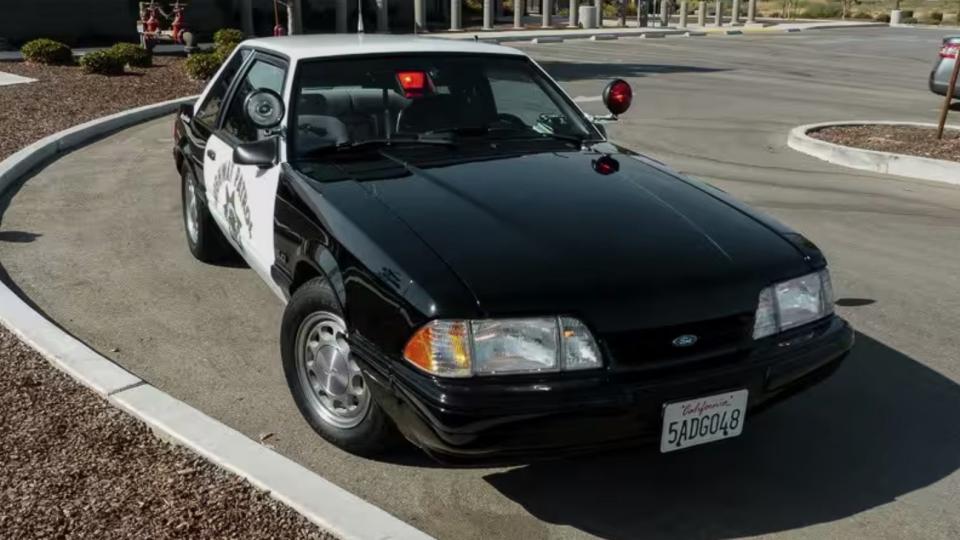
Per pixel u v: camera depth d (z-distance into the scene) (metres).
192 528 3.17
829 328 3.57
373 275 3.29
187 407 3.98
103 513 3.25
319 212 3.75
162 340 4.94
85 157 9.75
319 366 3.82
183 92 14.77
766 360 3.30
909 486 3.65
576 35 32.47
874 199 8.59
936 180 9.50
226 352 4.80
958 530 3.36
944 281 6.19
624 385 3.10
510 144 4.51
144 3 22.64
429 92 4.65
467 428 2.98
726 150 11.14
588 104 14.50
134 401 4.02
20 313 5.00
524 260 3.23
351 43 4.94
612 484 3.63
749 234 3.62
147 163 9.50
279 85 4.67
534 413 3.00
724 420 3.25
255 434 3.96
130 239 6.73
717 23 43.81
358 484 3.60
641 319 3.13
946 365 4.82
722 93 17.06
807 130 12.01
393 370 3.17
